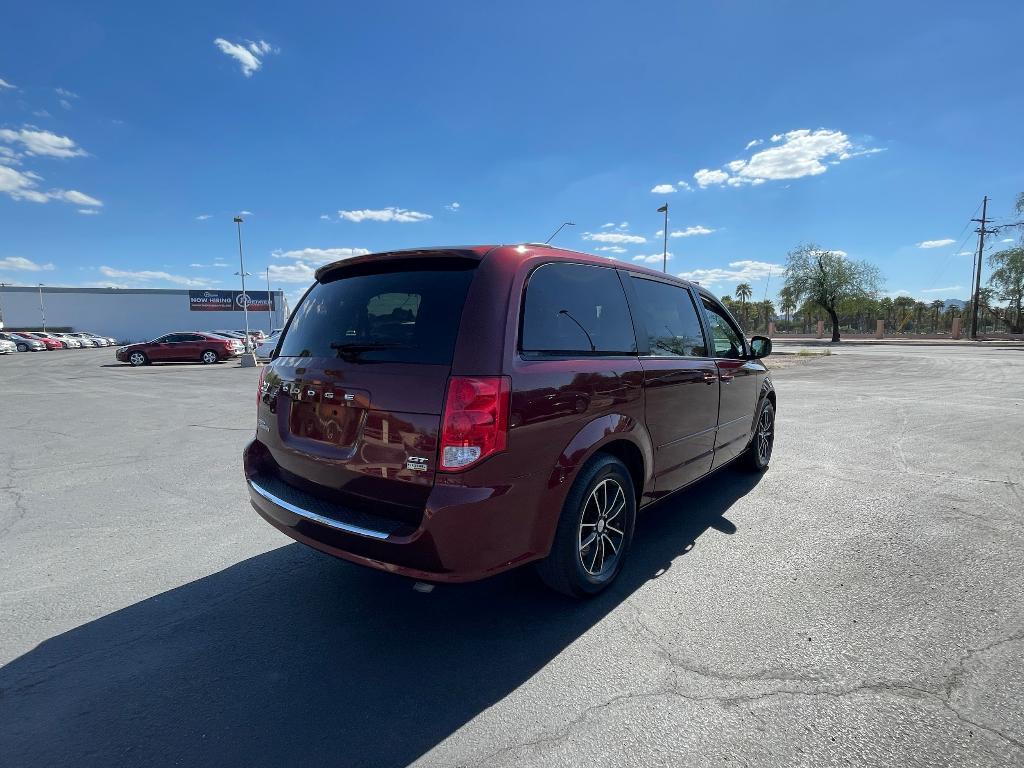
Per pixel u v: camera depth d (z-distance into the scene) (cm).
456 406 236
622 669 246
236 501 479
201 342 2638
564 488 271
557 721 215
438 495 234
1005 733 205
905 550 363
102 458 632
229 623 287
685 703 223
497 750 200
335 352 281
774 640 266
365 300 286
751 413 500
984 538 381
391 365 254
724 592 312
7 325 6712
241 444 708
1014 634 267
